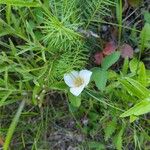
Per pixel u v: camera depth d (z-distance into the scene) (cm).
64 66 23
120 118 24
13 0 20
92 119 25
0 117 27
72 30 22
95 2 23
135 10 25
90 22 24
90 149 26
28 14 25
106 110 24
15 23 24
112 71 23
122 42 25
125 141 25
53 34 22
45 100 26
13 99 25
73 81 23
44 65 23
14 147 27
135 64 23
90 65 25
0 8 25
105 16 25
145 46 24
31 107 26
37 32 25
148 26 23
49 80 24
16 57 24
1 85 25
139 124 24
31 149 26
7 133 25
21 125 26
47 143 26
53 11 23
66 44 23
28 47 23
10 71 25
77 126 26
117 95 24
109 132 24
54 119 26
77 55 23
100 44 25
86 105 25
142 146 25
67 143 26
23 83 25
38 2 21
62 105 26
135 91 21
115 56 22
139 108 20
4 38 26
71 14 22
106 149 25
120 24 24
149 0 25
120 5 23
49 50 23
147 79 22
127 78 20
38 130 26
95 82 23
